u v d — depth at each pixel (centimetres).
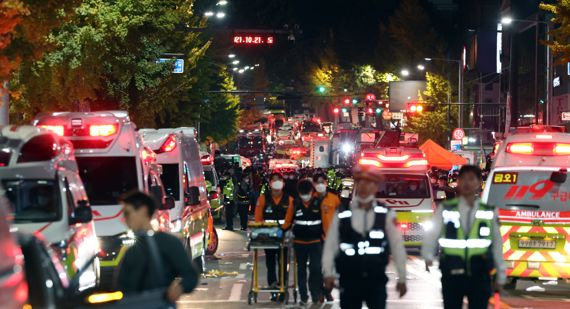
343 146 16488
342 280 2283
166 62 8006
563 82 16350
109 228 3828
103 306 1620
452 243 2300
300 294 3653
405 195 6188
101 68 7031
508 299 3791
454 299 2319
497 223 2317
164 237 1839
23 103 5925
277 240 3644
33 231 2850
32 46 4312
